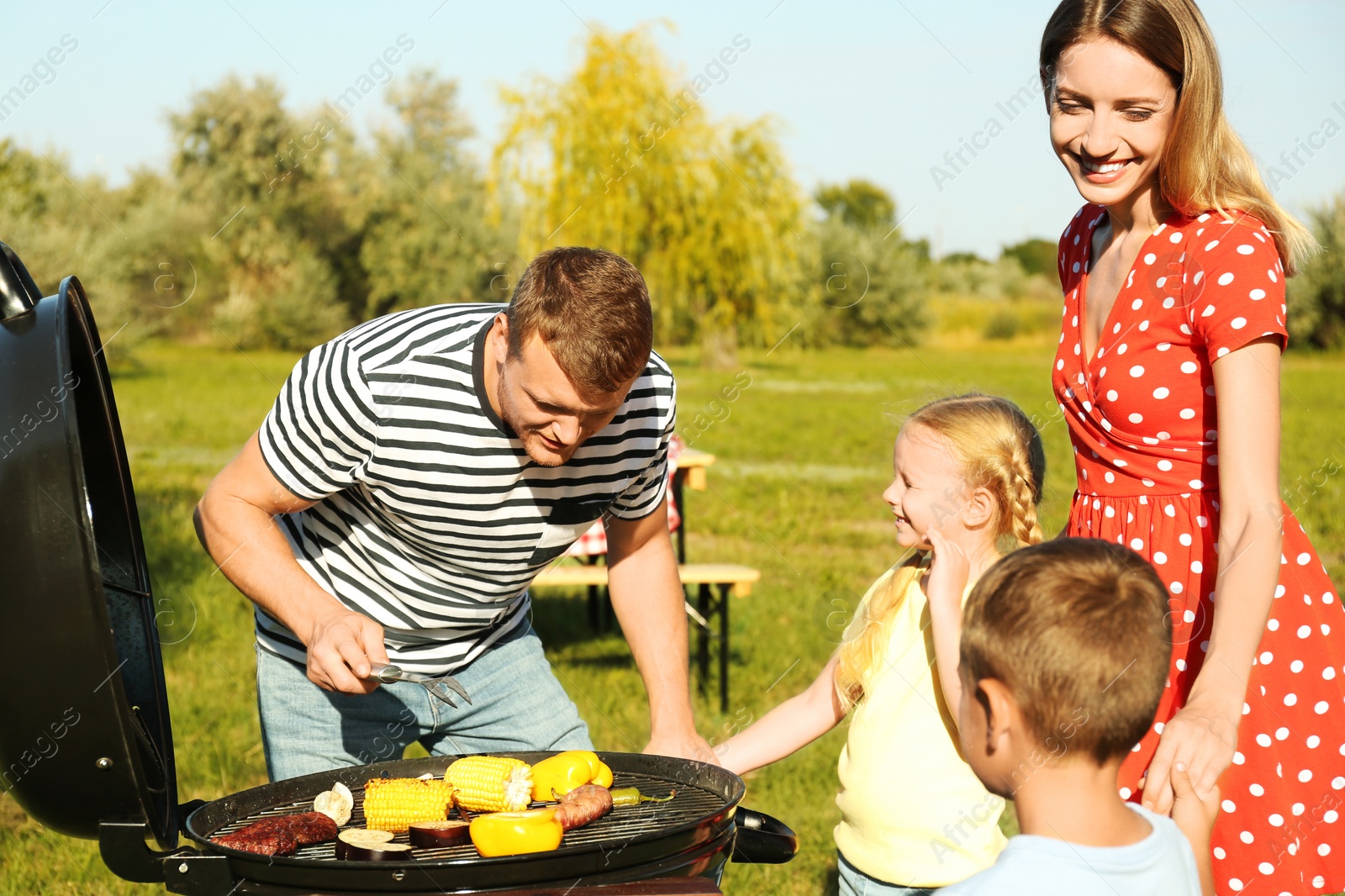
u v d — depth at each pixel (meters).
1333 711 1.84
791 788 3.78
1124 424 1.93
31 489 1.57
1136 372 1.90
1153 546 1.89
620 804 1.71
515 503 1.99
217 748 4.01
